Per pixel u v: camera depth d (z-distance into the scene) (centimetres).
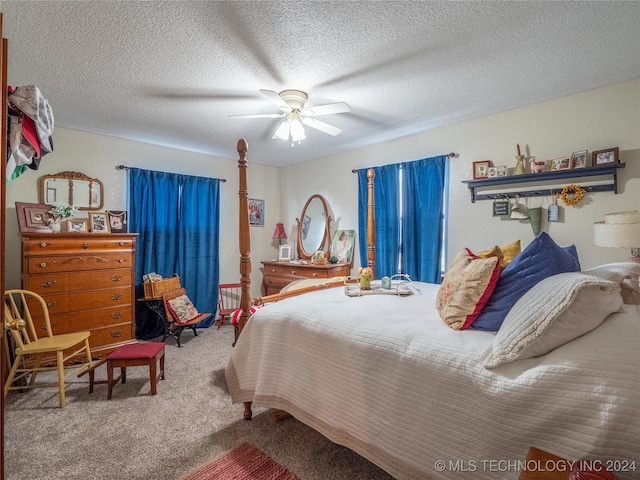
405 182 352
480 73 220
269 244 502
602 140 240
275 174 512
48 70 211
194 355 317
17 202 287
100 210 344
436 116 298
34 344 228
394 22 166
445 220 327
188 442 178
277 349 179
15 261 296
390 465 128
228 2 151
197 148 404
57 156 320
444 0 151
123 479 151
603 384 90
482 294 141
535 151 271
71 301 290
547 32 175
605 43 185
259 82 229
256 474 154
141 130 332
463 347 124
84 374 253
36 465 160
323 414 154
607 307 105
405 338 137
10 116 142
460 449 111
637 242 185
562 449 91
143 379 261
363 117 301
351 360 146
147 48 188
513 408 101
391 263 365
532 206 274
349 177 417
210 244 426
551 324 105
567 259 138
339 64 207
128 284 327
